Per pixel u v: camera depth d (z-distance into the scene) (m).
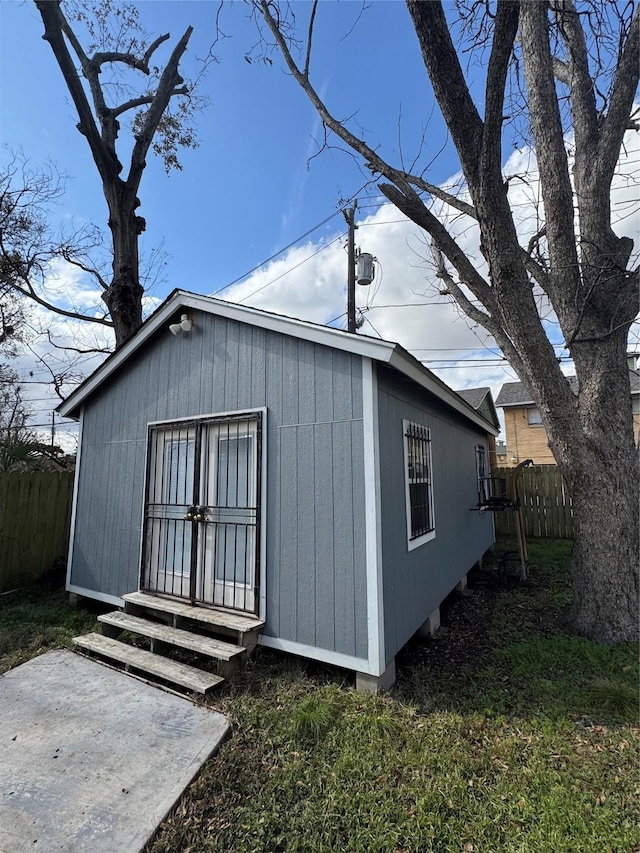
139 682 3.25
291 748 2.45
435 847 1.82
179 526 4.43
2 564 5.87
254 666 3.41
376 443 3.23
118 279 8.10
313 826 1.93
